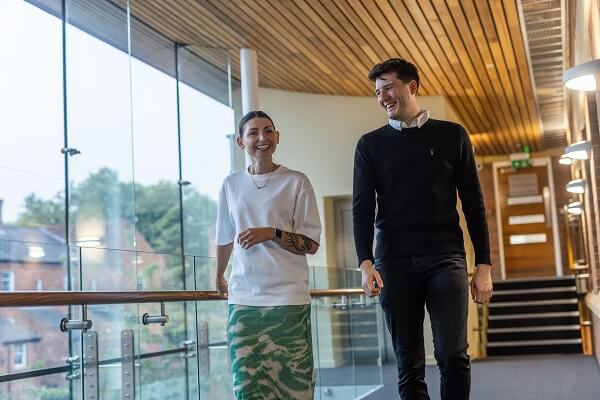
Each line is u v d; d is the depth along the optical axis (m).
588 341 12.83
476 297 3.11
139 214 12.62
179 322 4.23
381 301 3.14
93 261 6.09
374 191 3.18
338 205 11.29
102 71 7.71
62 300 2.72
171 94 8.85
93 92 7.68
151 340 3.91
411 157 3.10
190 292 3.90
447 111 11.31
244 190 3.28
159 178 8.98
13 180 8.04
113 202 7.74
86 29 7.69
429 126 3.13
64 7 7.67
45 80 7.70
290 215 3.24
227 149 8.80
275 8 7.51
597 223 7.70
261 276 3.14
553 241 17.03
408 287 3.08
